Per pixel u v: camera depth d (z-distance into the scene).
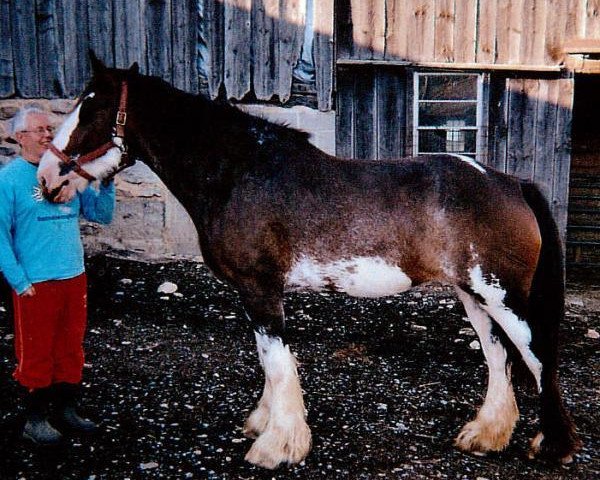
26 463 3.15
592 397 4.23
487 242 3.16
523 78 7.14
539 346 3.22
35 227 3.09
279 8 6.95
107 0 6.91
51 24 6.89
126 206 6.92
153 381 4.20
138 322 5.32
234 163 3.30
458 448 3.43
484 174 3.30
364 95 7.09
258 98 7.08
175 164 3.38
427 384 4.36
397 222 3.19
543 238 3.28
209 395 4.03
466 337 5.32
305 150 3.36
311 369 4.57
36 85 6.95
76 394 3.48
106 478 3.04
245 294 3.32
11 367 4.28
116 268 6.55
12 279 3.01
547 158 7.23
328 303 6.03
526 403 4.09
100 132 3.28
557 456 3.23
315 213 3.22
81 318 3.33
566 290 7.45
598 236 8.97
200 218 3.38
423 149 7.47
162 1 6.94
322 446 3.43
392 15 7.00
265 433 3.27
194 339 5.02
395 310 5.93
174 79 7.06
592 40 6.81
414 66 7.03
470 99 7.38
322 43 6.99
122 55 6.98
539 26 7.05
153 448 3.35
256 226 3.22
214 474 3.11
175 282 6.29
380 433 3.60
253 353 4.78
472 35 7.07
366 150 7.17
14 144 6.93
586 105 9.34
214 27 6.98
